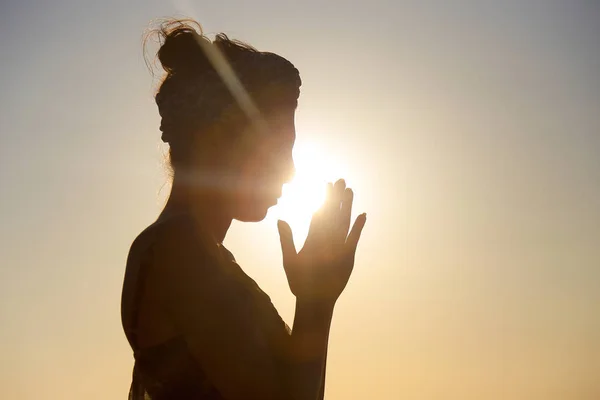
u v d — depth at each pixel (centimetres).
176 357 172
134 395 191
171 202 192
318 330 175
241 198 193
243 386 167
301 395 169
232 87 190
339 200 188
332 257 180
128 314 177
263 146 191
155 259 174
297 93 196
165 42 197
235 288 176
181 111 190
